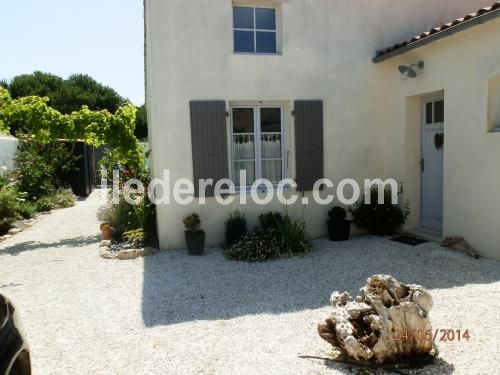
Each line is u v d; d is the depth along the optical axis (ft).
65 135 28.58
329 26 24.58
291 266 19.66
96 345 12.23
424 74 22.58
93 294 16.79
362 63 25.38
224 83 22.99
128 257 22.07
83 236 28.81
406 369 10.09
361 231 25.86
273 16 24.39
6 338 8.36
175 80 22.21
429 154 24.30
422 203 25.12
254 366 10.59
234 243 22.07
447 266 18.47
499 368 9.96
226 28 22.82
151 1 21.56
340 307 11.18
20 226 32.40
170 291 16.80
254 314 14.10
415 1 26.12
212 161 22.88
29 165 42.57
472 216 20.01
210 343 12.02
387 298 10.48
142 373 10.52
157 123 22.22
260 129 24.53
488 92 18.79
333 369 10.28
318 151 24.63
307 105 24.25
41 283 18.45
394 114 25.23
